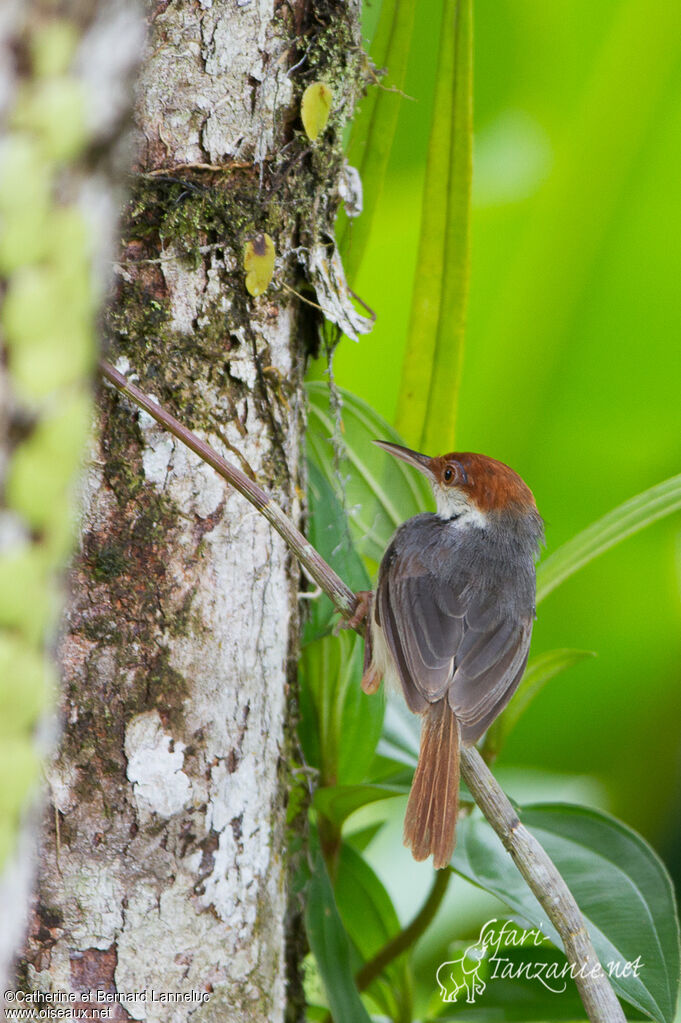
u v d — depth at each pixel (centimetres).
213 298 245
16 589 86
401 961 253
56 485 85
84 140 83
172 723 245
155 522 245
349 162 252
